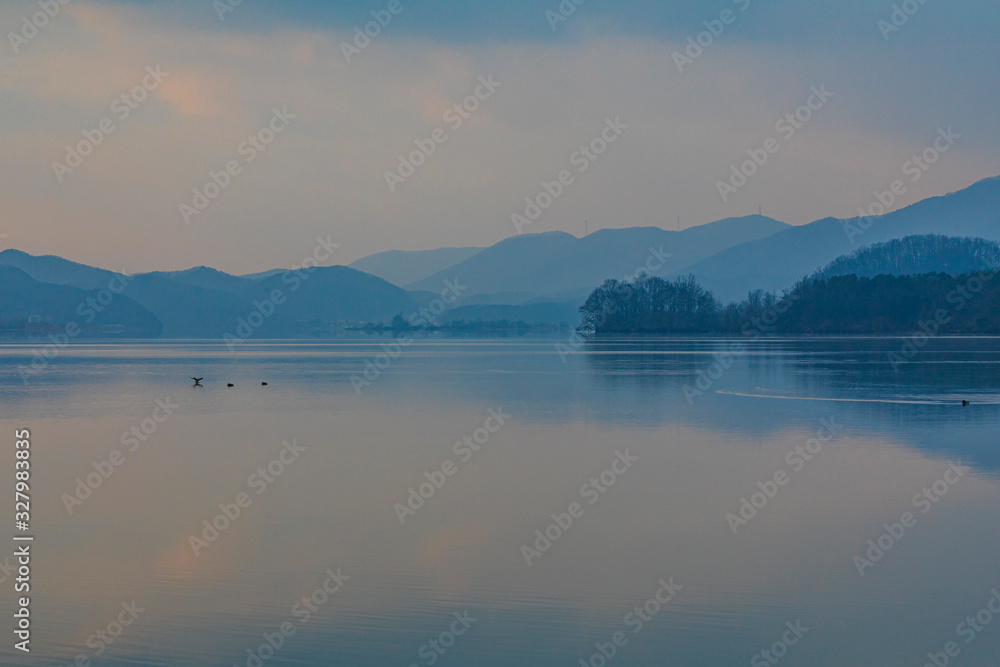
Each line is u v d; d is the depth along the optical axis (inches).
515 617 697.0
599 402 2222.0
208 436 1649.9
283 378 3225.9
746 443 1508.4
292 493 1136.2
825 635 661.9
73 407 2190.0
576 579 783.7
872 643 648.4
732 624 683.4
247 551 873.5
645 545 886.4
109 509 1050.7
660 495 1106.1
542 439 1578.5
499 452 1438.2
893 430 1652.3
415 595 745.6
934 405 2084.2
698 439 1560.0
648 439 1565.0
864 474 1224.2
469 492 1133.7
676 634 665.0
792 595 741.9
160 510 1045.8
